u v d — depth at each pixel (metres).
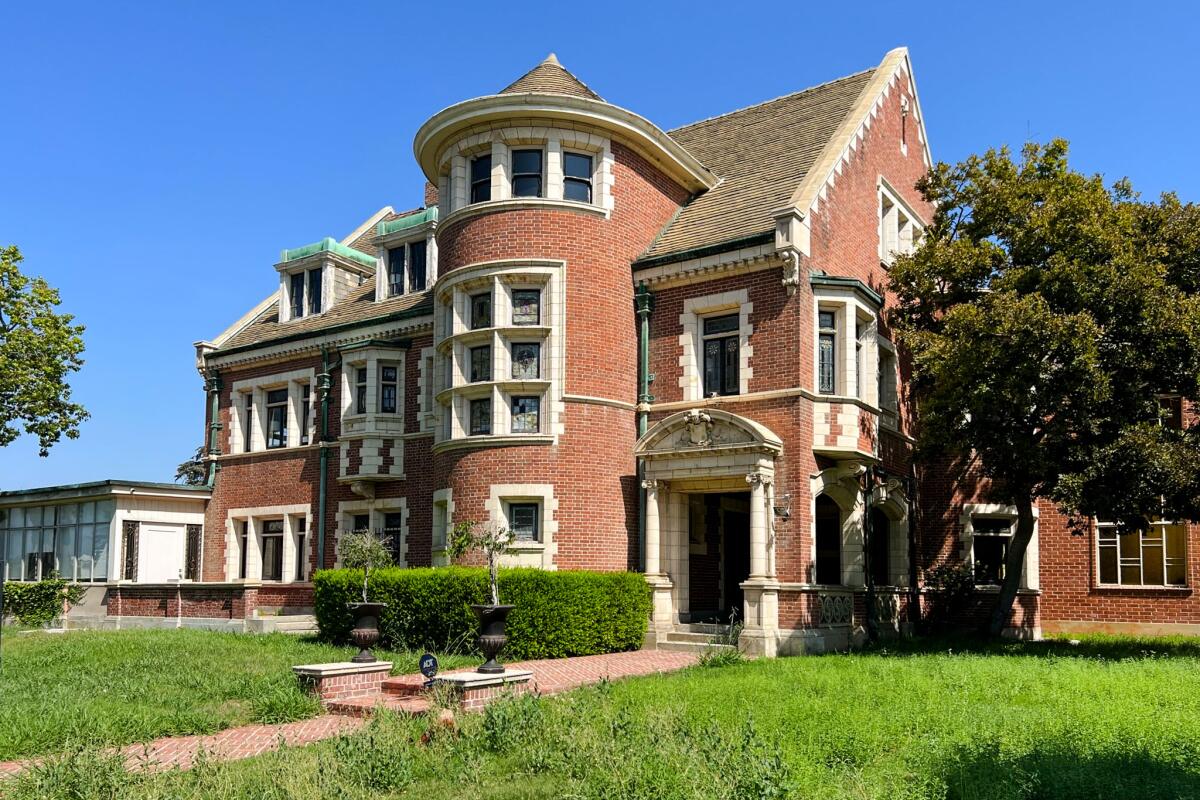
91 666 17.34
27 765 10.17
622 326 23.23
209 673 16.34
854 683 14.00
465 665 17.62
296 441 30.48
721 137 28.91
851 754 9.63
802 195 21.83
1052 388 18.88
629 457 22.95
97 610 29.41
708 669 16.67
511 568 19.77
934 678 14.42
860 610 21.73
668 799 8.08
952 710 11.54
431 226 28.62
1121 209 20.30
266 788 8.87
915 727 10.74
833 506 25.38
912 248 27.94
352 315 30.16
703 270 22.42
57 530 32.38
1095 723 10.72
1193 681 14.20
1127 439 17.97
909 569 24.41
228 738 12.09
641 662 18.50
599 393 22.48
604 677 14.37
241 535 31.73
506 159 23.20
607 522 22.20
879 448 22.84
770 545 20.53
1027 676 14.48
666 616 21.66
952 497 25.91
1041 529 25.92
